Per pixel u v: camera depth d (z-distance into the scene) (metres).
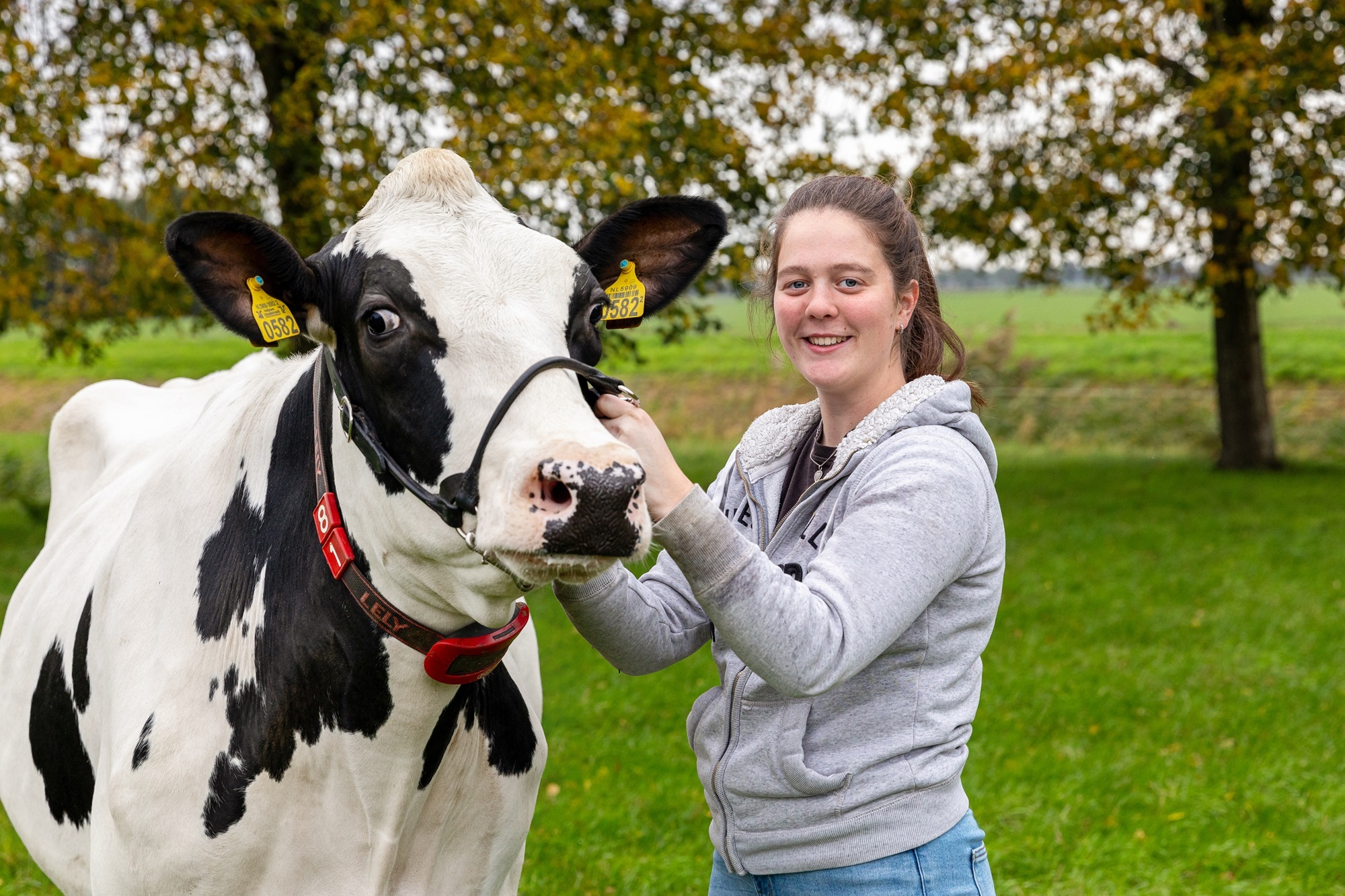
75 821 2.58
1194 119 11.97
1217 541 9.70
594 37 11.15
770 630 1.69
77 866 2.61
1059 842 4.18
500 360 1.72
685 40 11.46
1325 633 6.96
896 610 1.80
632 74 10.23
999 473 14.30
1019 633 7.06
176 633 2.22
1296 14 11.72
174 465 2.47
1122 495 12.41
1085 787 4.67
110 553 2.58
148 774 2.09
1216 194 12.14
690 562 1.71
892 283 2.06
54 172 8.69
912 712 1.96
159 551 2.37
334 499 2.01
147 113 9.29
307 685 2.02
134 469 3.11
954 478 1.88
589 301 1.88
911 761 1.96
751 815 2.03
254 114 9.80
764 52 11.77
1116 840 4.19
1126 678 6.11
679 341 10.70
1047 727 5.41
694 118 10.84
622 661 2.19
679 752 5.13
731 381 21.22
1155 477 13.91
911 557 1.82
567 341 1.82
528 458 1.58
